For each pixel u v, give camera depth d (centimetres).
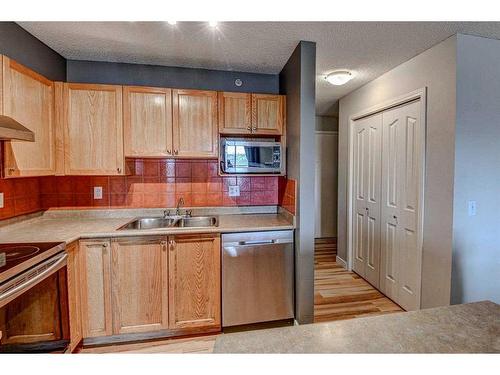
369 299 292
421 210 236
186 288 220
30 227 224
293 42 222
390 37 211
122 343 216
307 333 87
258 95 257
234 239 225
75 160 229
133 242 212
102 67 260
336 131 533
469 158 206
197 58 253
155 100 240
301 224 226
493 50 209
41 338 179
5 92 167
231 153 246
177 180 277
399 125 271
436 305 223
